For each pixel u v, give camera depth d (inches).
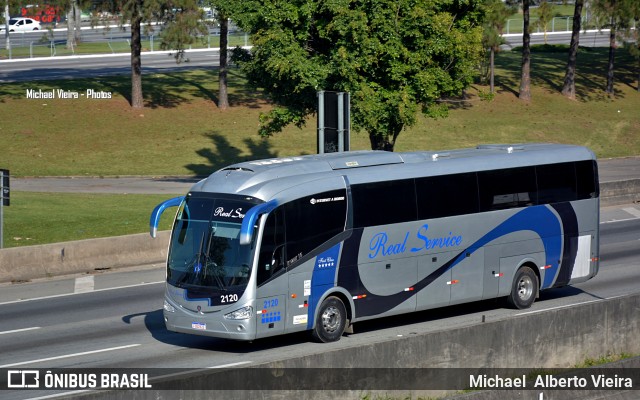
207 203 824.3
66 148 2247.8
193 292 804.0
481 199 961.5
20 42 3971.5
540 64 3388.3
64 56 3437.5
